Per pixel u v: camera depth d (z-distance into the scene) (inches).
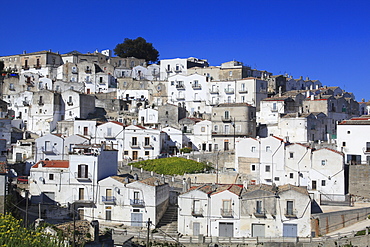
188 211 2819.9
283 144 3528.5
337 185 3339.1
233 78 5743.1
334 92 5767.7
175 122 4822.8
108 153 3223.4
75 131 4325.8
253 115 4547.2
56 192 3080.7
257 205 2775.6
